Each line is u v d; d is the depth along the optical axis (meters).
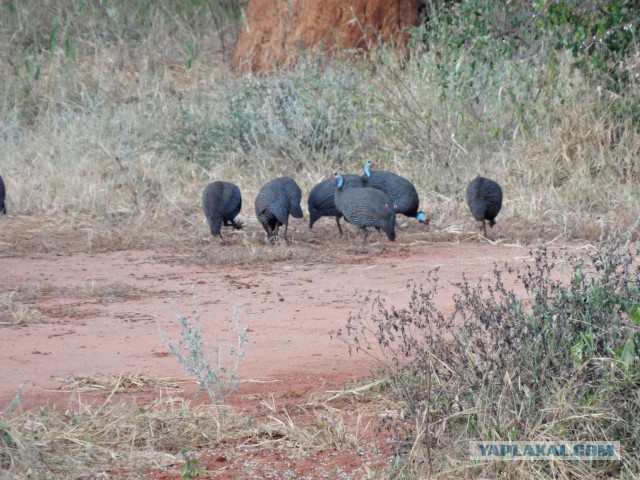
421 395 19.94
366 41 66.69
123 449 19.64
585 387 18.77
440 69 53.84
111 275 36.41
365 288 33.66
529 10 52.09
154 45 73.00
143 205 48.75
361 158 54.78
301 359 25.41
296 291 33.53
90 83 68.88
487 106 55.31
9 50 72.31
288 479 18.19
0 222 46.19
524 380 19.22
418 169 52.53
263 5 69.25
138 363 25.38
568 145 50.75
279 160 55.59
